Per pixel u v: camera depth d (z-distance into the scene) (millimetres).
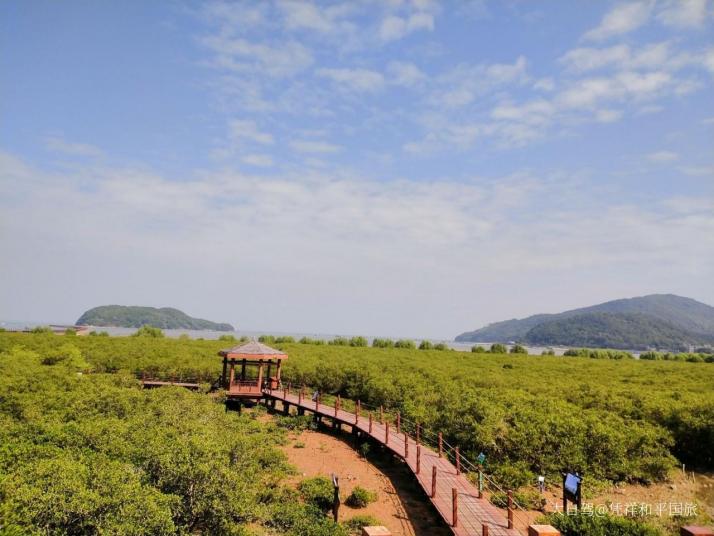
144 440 14812
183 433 16891
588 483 18812
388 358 54594
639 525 12023
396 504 16516
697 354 81750
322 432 27031
